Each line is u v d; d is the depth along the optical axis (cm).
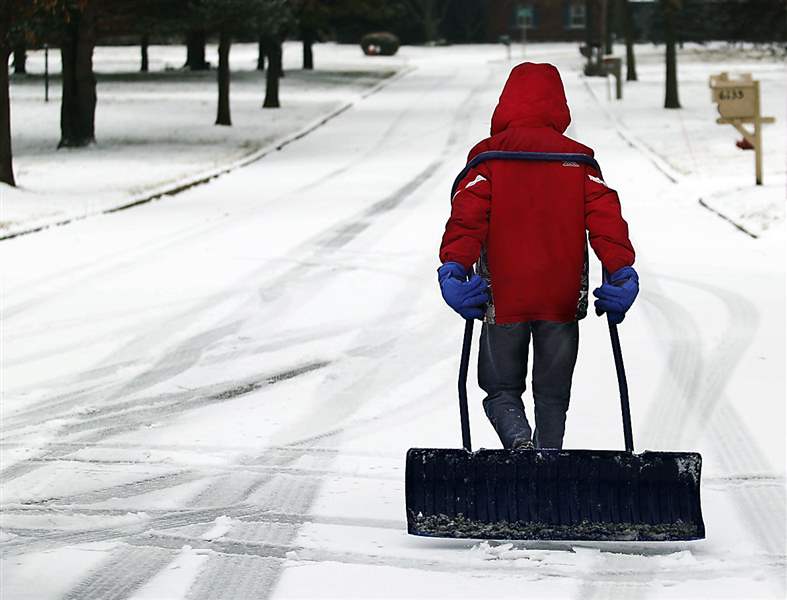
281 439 2328
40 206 6612
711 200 6278
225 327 3478
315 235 5512
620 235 1683
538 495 1631
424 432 2362
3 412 2583
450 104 16788
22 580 1568
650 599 1453
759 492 1933
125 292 4066
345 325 3475
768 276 4141
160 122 14038
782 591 1480
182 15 13462
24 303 3888
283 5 14562
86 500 1947
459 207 1686
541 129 1733
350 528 1772
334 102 17200
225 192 7825
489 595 1469
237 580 1551
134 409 2594
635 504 1623
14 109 15325
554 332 1741
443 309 3684
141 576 1575
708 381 2728
